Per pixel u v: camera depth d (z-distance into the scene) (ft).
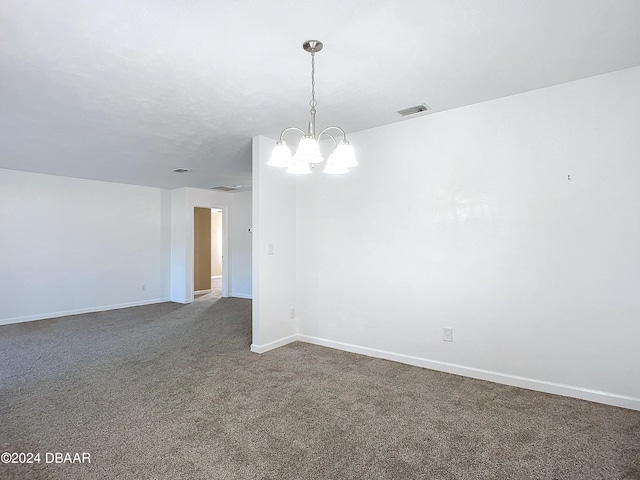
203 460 6.31
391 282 11.43
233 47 6.72
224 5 5.49
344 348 12.53
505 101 9.43
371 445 6.75
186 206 23.07
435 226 10.56
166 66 7.40
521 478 5.79
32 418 7.83
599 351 8.32
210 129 11.44
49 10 5.54
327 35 6.37
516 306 9.32
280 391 9.18
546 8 5.74
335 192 12.72
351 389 9.27
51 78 7.87
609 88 8.17
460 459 6.31
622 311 8.09
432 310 10.62
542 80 8.45
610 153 8.19
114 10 5.57
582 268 8.50
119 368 10.95
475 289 9.91
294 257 13.74
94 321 17.62
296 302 13.82
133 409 8.23
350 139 12.28
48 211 18.52
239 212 25.58
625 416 7.69
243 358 11.79
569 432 7.12
